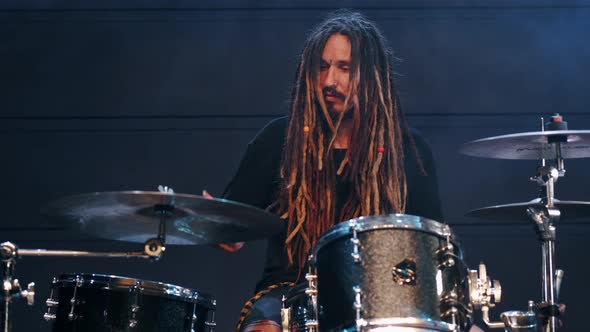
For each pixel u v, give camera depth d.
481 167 9.27
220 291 9.11
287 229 6.35
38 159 9.25
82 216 5.68
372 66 6.68
